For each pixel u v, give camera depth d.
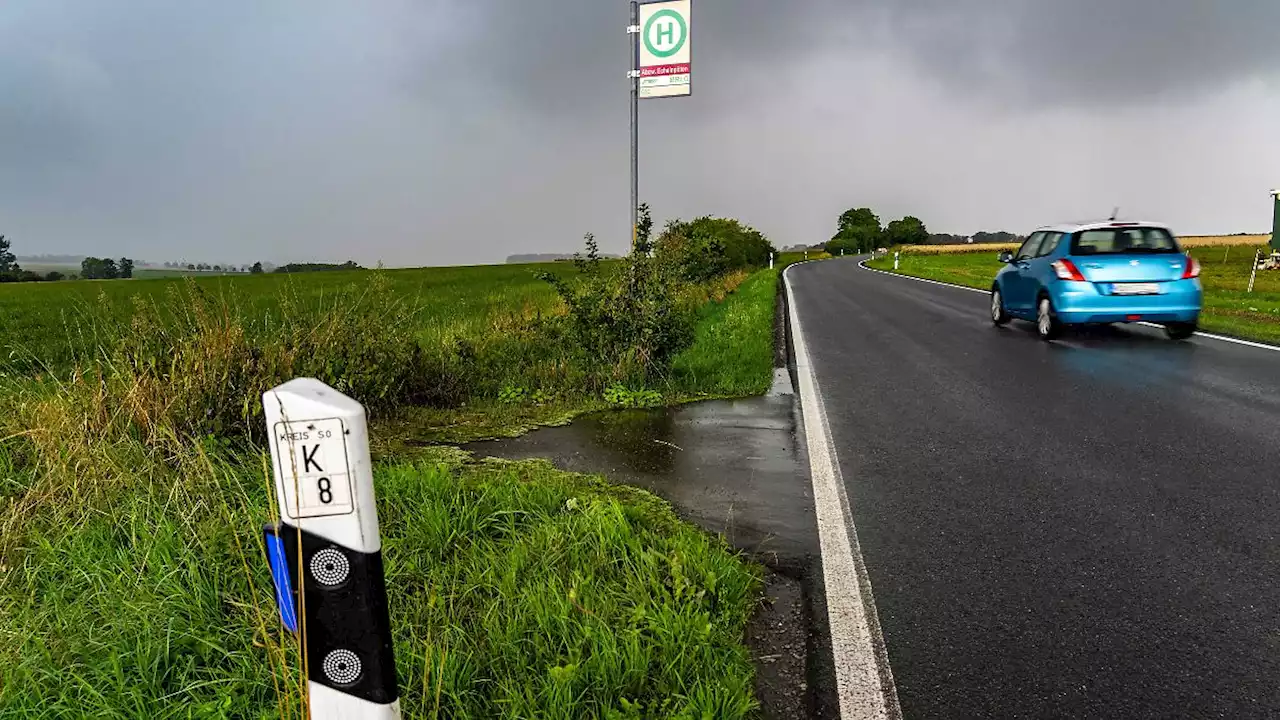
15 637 2.57
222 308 5.64
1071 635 2.81
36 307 21.61
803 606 3.05
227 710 2.20
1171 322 10.48
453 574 3.07
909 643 2.77
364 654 1.40
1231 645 2.73
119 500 3.66
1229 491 4.34
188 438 4.39
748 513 4.09
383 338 6.71
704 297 18.48
